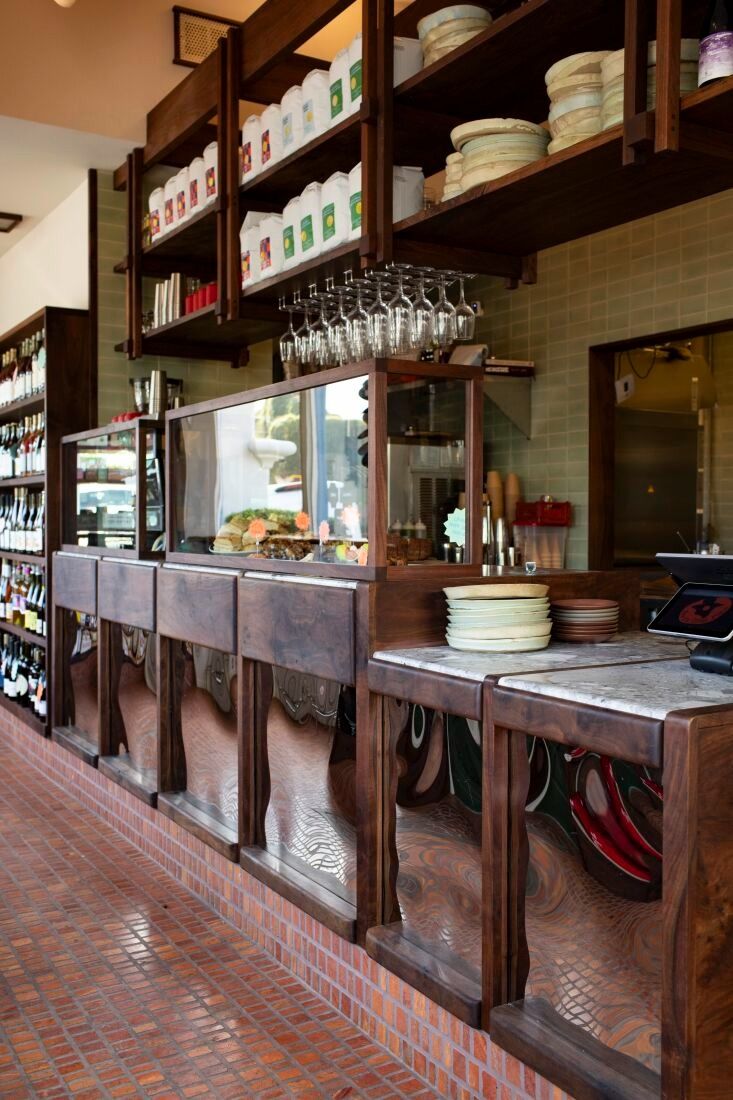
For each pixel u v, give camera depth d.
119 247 5.92
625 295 5.43
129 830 4.52
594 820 2.24
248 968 3.22
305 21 4.01
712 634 2.28
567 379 5.85
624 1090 1.97
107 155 5.62
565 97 2.89
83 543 5.34
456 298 6.68
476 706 2.37
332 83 3.94
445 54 3.38
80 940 3.43
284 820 3.38
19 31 5.07
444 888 2.65
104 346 5.85
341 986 2.93
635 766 2.16
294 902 3.11
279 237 4.36
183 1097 2.48
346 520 2.98
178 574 3.99
